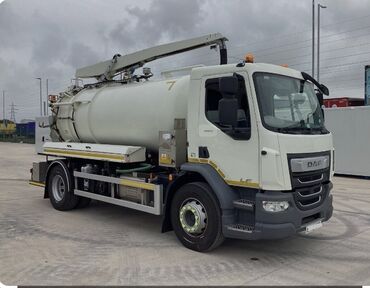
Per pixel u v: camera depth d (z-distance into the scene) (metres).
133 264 5.45
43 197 10.51
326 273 5.20
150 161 7.57
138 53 8.55
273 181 5.26
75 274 5.06
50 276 4.99
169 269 5.28
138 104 7.39
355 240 6.69
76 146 8.64
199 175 6.15
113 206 9.39
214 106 5.85
